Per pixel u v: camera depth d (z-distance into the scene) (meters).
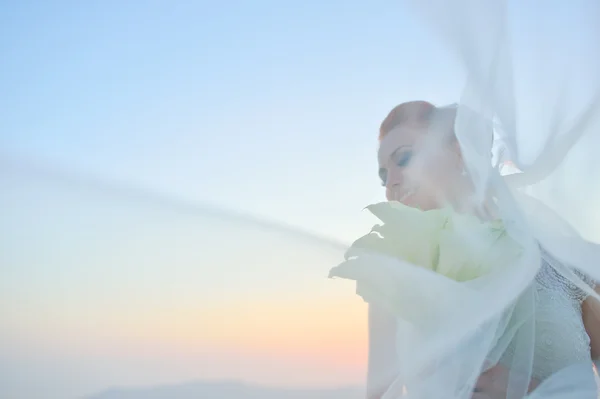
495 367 0.96
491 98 0.91
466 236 0.94
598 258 1.01
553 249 1.01
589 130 1.03
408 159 1.01
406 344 0.87
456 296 0.89
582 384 0.98
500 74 0.92
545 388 0.97
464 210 0.98
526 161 1.00
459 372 0.89
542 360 1.00
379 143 1.01
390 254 0.93
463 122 0.91
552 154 1.00
